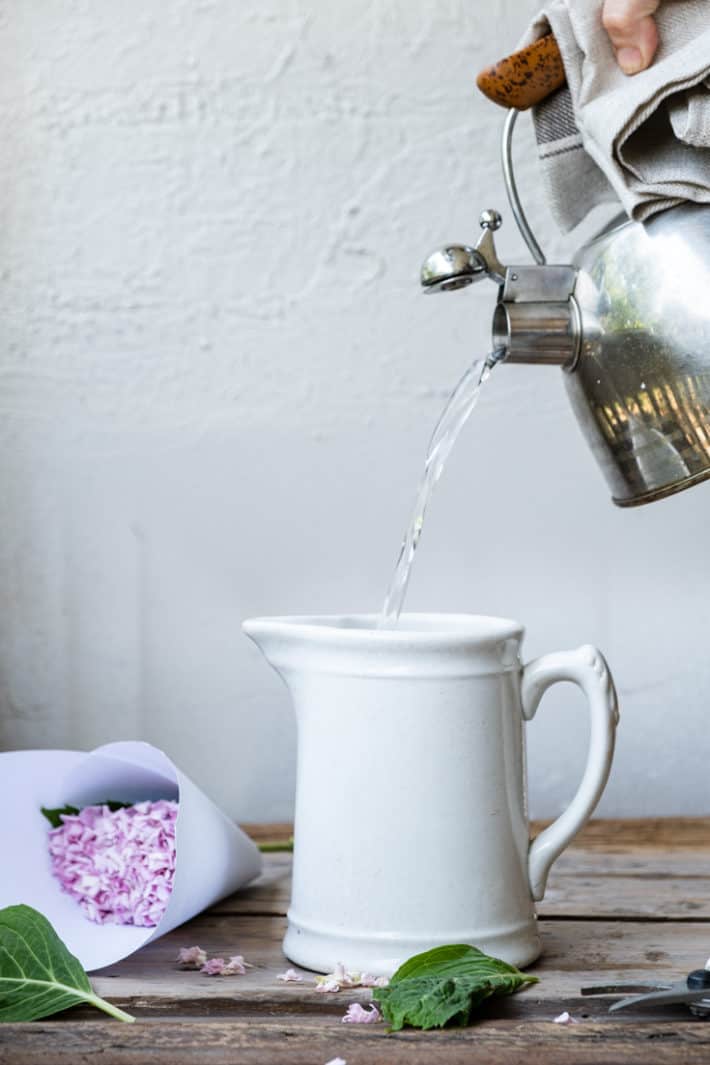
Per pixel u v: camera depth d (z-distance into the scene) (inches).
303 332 66.5
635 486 53.1
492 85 54.6
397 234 66.4
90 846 56.2
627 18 52.0
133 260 66.4
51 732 66.8
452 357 66.6
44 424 66.5
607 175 52.8
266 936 55.1
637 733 67.0
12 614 66.6
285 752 67.0
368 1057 47.7
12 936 50.5
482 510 66.6
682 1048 47.9
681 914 56.3
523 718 53.2
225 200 66.3
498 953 51.7
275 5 65.9
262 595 66.8
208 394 66.6
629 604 66.8
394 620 56.3
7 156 66.1
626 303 52.2
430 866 51.4
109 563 66.7
